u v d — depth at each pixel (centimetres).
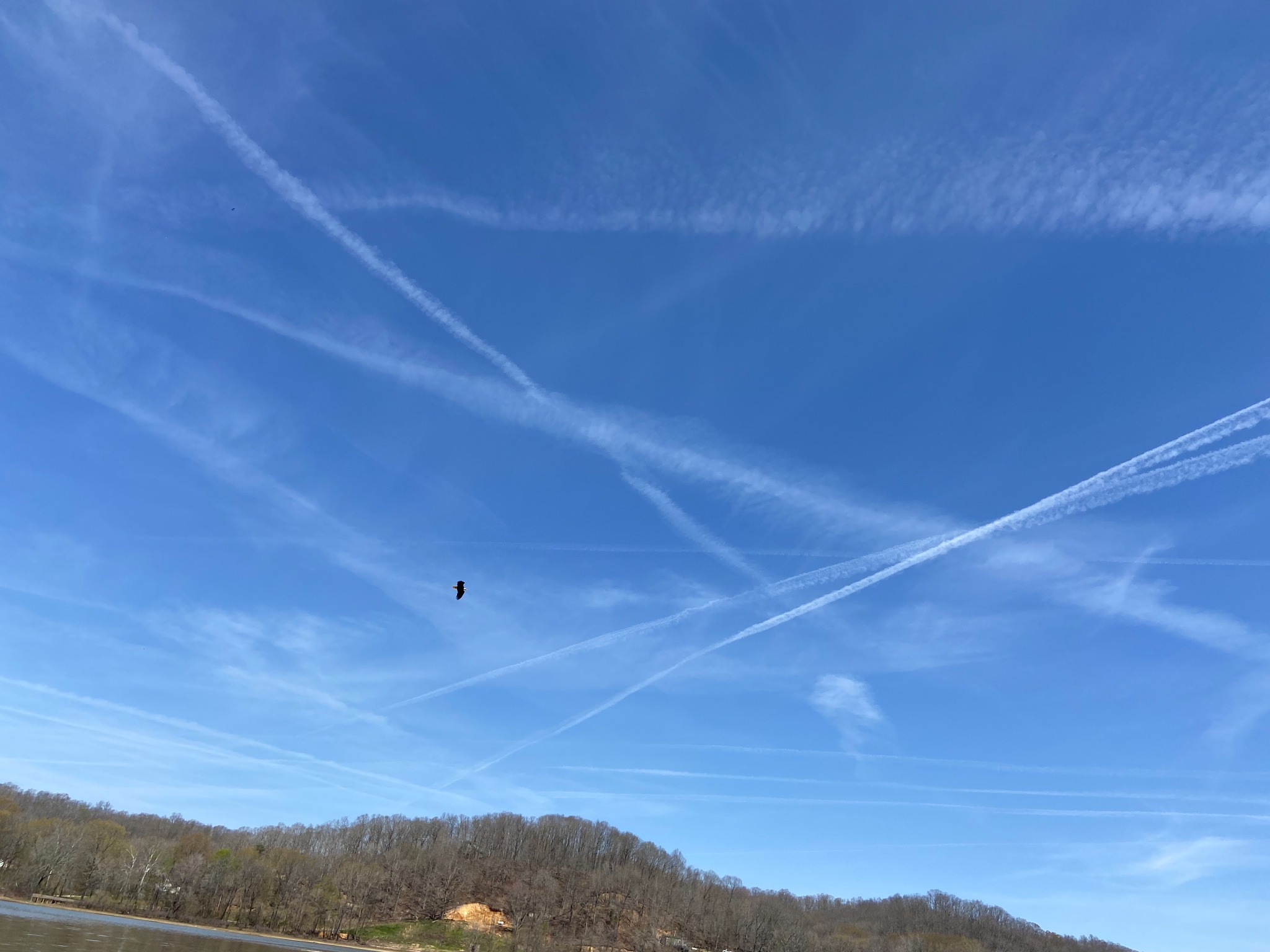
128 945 13575
